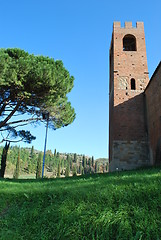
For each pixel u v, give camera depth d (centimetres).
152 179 806
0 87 1664
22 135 2256
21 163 9244
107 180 974
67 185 990
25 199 772
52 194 761
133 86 2702
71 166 12925
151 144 2220
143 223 463
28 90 1756
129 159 2292
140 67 2717
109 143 2812
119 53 2791
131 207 543
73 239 464
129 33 2917
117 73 2675
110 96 2958
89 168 12875
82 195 680
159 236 425
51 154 14838
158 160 1981
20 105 1928
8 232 536
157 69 2047
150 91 2311
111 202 588
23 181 1584
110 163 2597
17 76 1616
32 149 12025
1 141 2091
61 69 1914
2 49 1728
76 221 522
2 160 3491
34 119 2020
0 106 1881
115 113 2477
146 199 584
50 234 506
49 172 10594
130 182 800
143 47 2836
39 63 1666
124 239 434
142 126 2419
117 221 485
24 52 1756
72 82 2036
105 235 458
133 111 2483
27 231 543
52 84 1714
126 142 2356
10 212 679
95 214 538
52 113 2027
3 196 816
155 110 2122
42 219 587
